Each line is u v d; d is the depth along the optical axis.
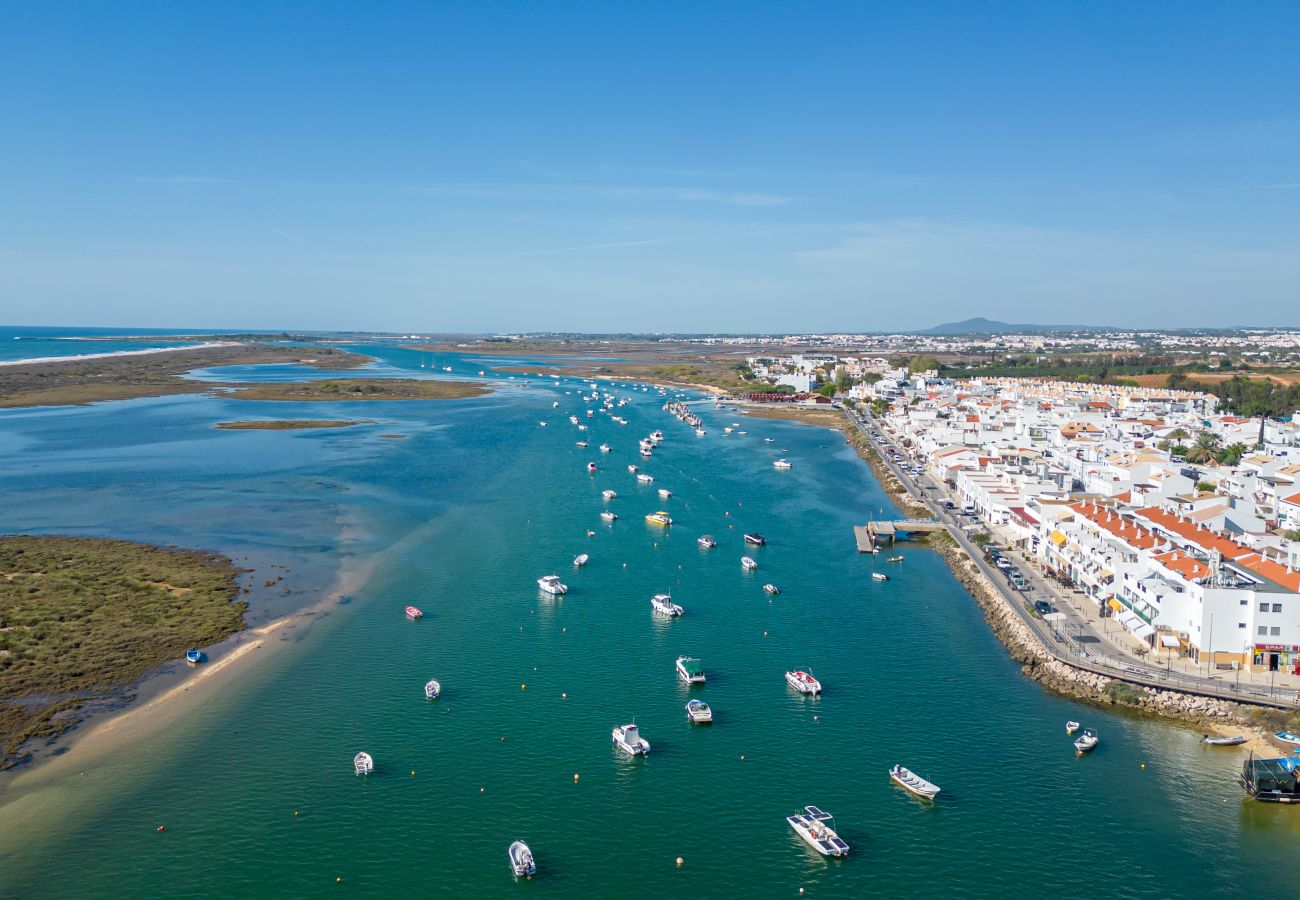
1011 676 128.75
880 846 89.81
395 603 156.75
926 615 155.12
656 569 181.00
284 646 135.88
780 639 143.12
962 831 92.25
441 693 121.19
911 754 107.06
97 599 152.12
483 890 82.56
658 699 120.88
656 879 84.56
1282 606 120.12
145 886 81.88
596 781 100.50
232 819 91.88
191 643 135.25
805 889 83.38
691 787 99.81
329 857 86.62
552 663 132.12
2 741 105.25
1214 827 93.00
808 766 104.31
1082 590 158.88
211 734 108.62
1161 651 129.88
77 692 118.44
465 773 101.69
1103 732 111.88
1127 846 89.94
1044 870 86.31
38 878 82.38
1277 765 98.38
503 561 184.12
